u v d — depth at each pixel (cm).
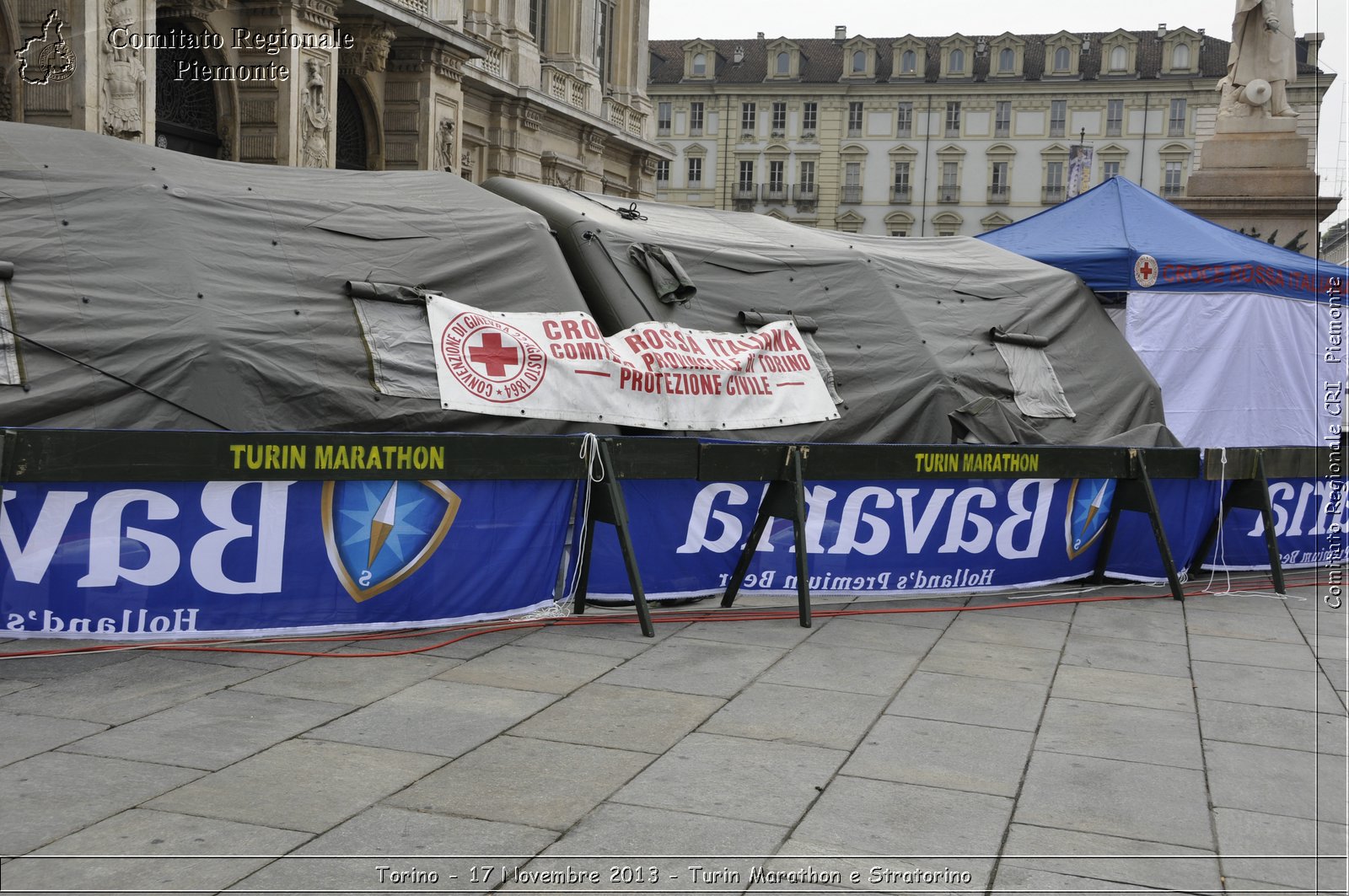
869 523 785
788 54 8594
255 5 1802
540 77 2972
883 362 959
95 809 396
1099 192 1355
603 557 717
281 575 617
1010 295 1097
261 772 436
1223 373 1195
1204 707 579
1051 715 554
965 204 8500
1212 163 2089
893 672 618
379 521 637
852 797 438
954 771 471
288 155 1823
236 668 569
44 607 572
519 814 407
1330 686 626
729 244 988
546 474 677
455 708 523
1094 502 864
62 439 558
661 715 527
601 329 894
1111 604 825
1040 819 426
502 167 2847
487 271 836
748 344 903
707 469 717
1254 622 784
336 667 581
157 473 578
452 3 2320
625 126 3509
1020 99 8362
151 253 719
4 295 665
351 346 745
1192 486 897
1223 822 432
